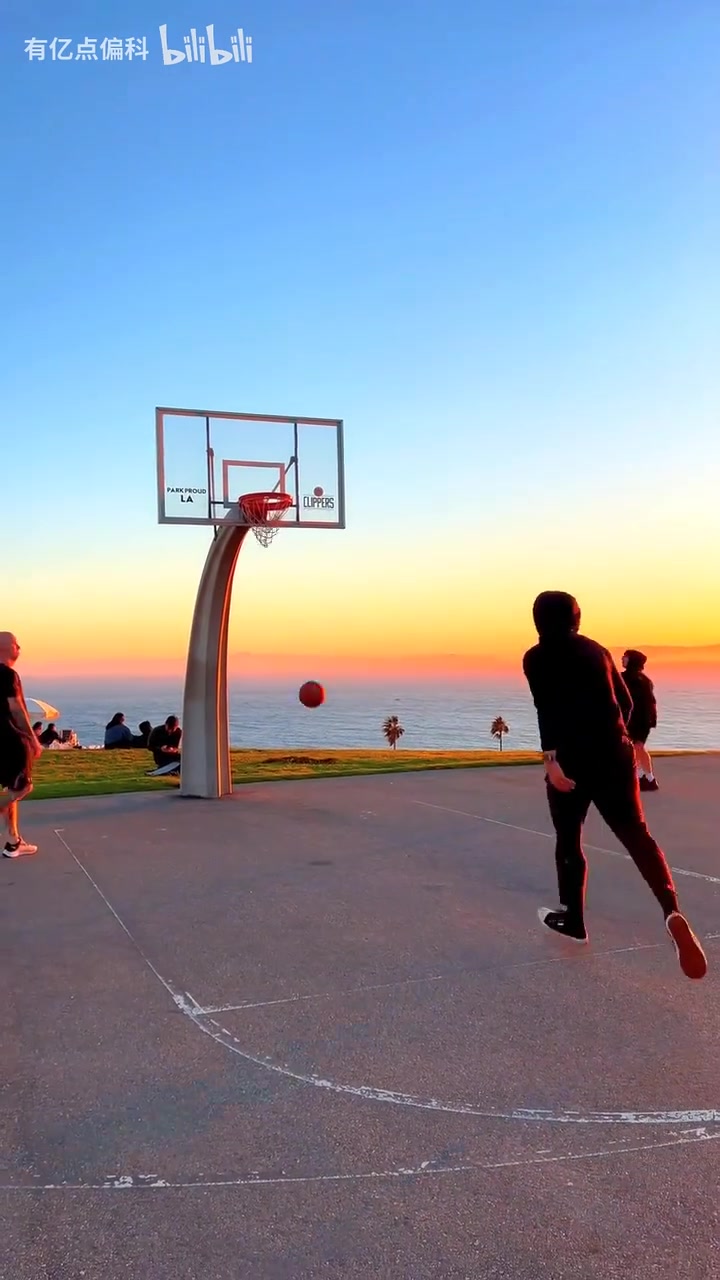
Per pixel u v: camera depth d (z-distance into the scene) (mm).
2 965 4812
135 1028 3945
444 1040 3754
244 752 18797
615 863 7039
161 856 7527
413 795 10984
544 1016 3996
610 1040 3727
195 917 5695
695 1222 2490
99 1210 2598
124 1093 3330
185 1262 2359
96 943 5184
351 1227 2496
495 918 5594
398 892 6262
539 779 12484
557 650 4367
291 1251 2396
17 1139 3004
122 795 11188
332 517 11203
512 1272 2299
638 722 10742
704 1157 2824
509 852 7586
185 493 10609
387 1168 2791
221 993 4359
